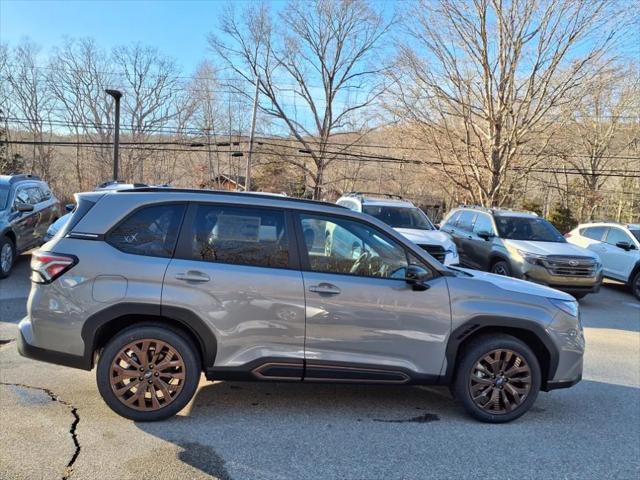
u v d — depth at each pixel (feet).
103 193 13.57
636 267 39.01
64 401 13.87
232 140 150.61
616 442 13.17
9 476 10.09
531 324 13.93
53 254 12.75
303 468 11.01
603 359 21.54
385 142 117.39
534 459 11.99
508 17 76.95
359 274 13.52
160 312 12.62
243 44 136.46
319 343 13.14
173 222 13.20
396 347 13.46
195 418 13.24
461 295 13.76
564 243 36.78
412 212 38.06
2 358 17.17
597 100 95.30
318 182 145.59
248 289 12.87
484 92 83.05
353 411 14.30
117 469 10.56
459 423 13.88
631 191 150.20
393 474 10.96
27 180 36.68
